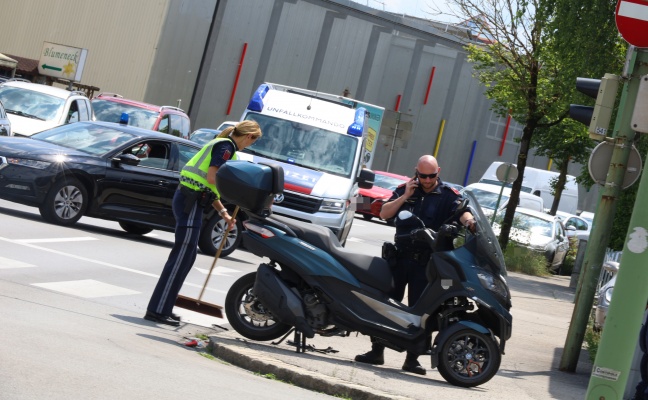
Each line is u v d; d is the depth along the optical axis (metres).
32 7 65.12
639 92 8.82
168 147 22.02
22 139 21.55
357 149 26.55
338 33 65.69
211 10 61.91
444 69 69.50
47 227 20.17
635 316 8.09
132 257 18.72
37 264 15.62
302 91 29.23
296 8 63.91
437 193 12.66
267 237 12.03
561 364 15.30
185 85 61.84
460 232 12.58
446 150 70.75
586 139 52.28
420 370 12.66
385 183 51.34
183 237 13.08
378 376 11.47
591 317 20.75
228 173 12.09
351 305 12.05
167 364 10.07
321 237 12.19
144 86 61.72
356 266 12.16
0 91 30.88
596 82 14.15
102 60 62.50
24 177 20.36
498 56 39.56
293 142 26.31
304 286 12.20
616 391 8.12
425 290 12.18
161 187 21.70
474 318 12.35
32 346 9.39
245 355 11.13
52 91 31.33
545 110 39.16
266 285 11.98
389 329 12.11
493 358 12.01
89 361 9.29
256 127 13.27
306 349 12.74
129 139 21.64
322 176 25.52
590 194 73.50
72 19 63.91
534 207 49.56
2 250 16.31
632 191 30.27
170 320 13.04
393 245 12.61
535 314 23.69
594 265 15.27
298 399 9.71
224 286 17.98
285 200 24.92
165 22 61.59
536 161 74.06
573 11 32.84
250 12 62.88
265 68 63.59
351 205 26.33
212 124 62.81
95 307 13.09
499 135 72.50
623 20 9.77
